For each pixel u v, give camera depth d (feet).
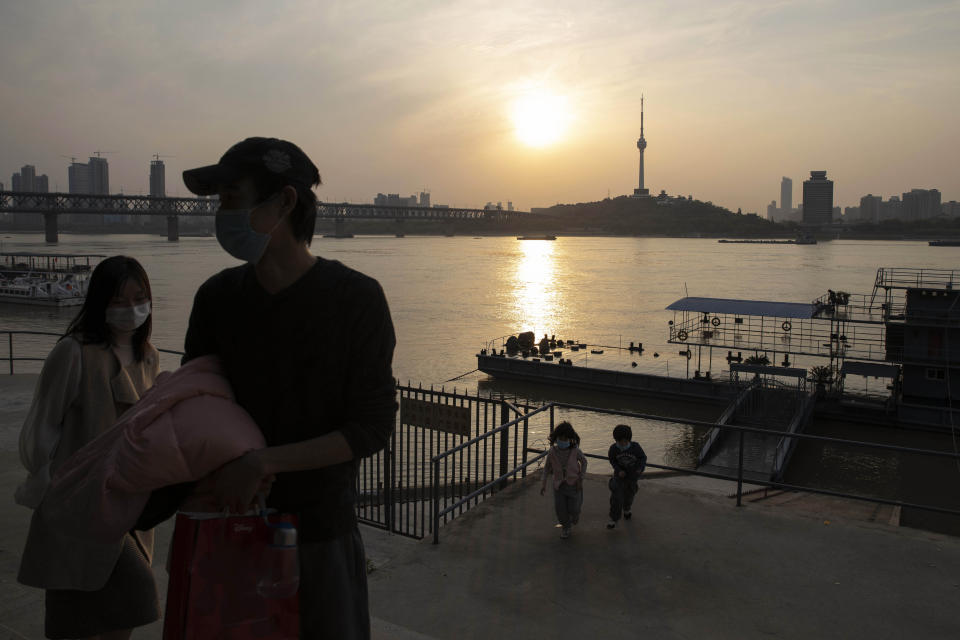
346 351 6.68
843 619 18.67
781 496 59.00
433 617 18.69
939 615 18.85
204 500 6.46
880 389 172.14
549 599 19.65
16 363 81.66
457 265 635.66
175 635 6.31
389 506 27.02
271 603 6.39
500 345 227.81
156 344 201.16
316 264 6.79
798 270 571.28
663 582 20.65
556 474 23.58
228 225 6.23
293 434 6.79
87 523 6.35
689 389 167.43
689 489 28.07
